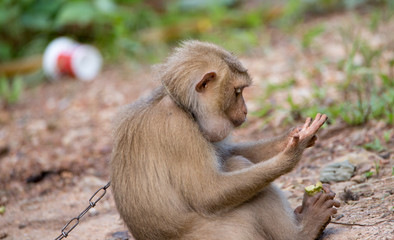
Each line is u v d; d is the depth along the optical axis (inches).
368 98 494.3
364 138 438.6
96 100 676.1
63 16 798.5
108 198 449.7
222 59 308.8
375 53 548.1
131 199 297.4
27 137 601.9
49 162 534.0
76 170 514.3
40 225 418.6
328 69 598.9
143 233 299.3
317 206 313.3
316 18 802.2
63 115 651.5
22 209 453.7
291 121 502.9
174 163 289.1
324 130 466.3
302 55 663.1
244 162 312.3
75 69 759.1
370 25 672.4
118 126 309.3
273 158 288.7
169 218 291.4
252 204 299.9
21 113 682.8
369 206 338.3
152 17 860.6
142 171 294.2
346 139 446.6
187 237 290.8
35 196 478.6
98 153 542.6
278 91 574.9
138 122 299.3
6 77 803.4
